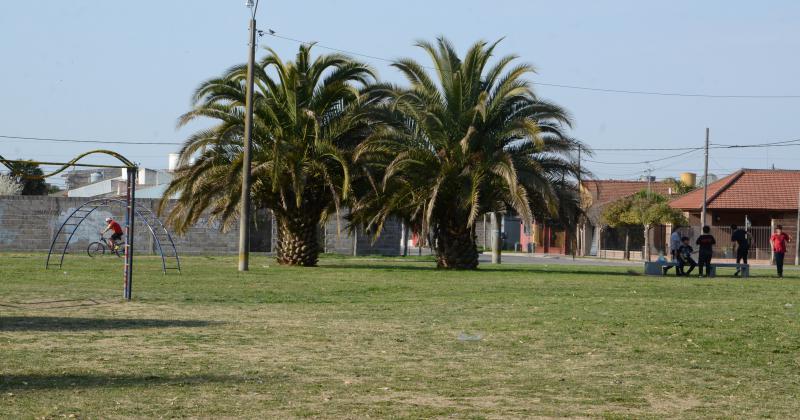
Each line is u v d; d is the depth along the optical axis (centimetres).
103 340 1341
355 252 5319
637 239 6562
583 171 3500
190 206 3588
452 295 2270
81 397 902
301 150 3531
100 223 4969
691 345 1350
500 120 3475
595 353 1272
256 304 1981
